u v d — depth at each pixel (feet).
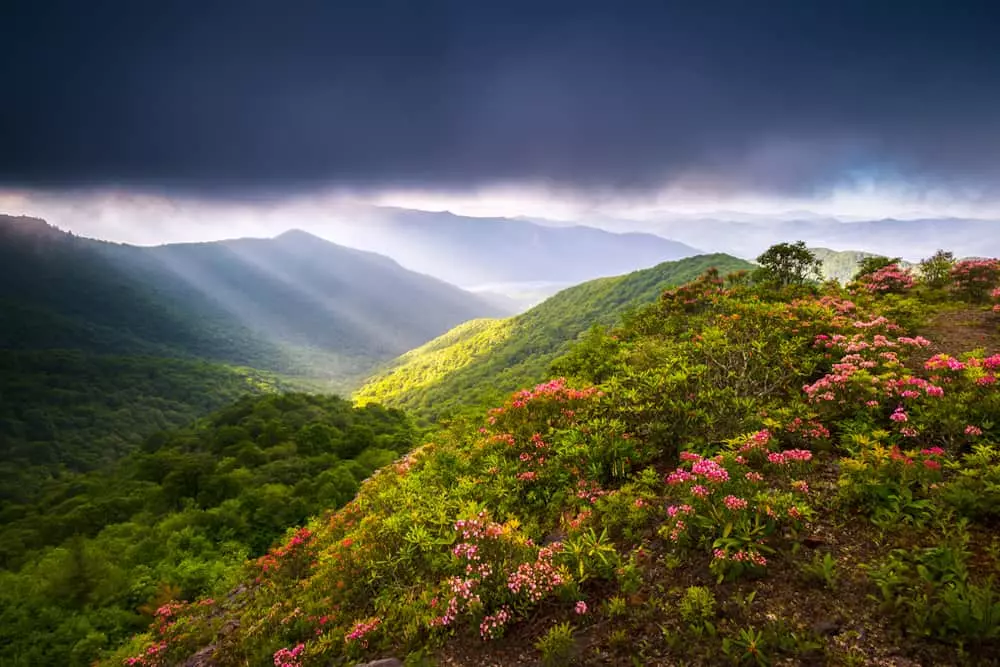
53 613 67.00
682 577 15.34
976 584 12.22
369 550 24.88
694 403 24.12
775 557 14.96
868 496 16.26
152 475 155.02
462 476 28.63
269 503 99.35
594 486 21.94
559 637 14.17
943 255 55.93
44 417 490.08
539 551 18.15
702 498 16.53
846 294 50.55
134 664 30.76
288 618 24.52
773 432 22.06
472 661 15.29
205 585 68.85
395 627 19.06
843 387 23.32
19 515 203.21
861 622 12.29
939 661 10.90
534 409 29.89
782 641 12.14
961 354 28.25
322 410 274.36
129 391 620.08
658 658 13.03
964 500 14.74
